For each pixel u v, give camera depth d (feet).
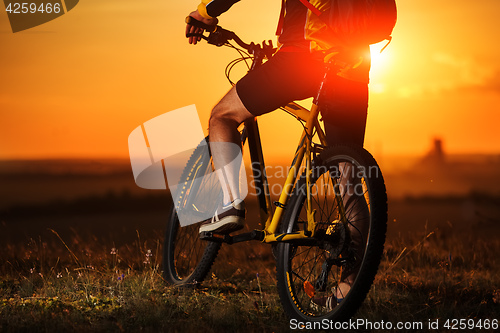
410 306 17.90
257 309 17.10
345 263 15.85
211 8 17.16
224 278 22.91
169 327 15.90
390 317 16.84
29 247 28.04
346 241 15.66
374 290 19.03
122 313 16.94
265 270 24.40
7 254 27.02
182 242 20.86
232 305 17.57
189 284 19.67
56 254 27.71
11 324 15.76
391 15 16.24
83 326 15.90
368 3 15.98
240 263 26.40
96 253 27.37
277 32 16.80
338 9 15.96
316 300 16.92
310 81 16.06
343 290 15.98
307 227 16.01
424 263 25.86
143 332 15.64
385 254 26.78
